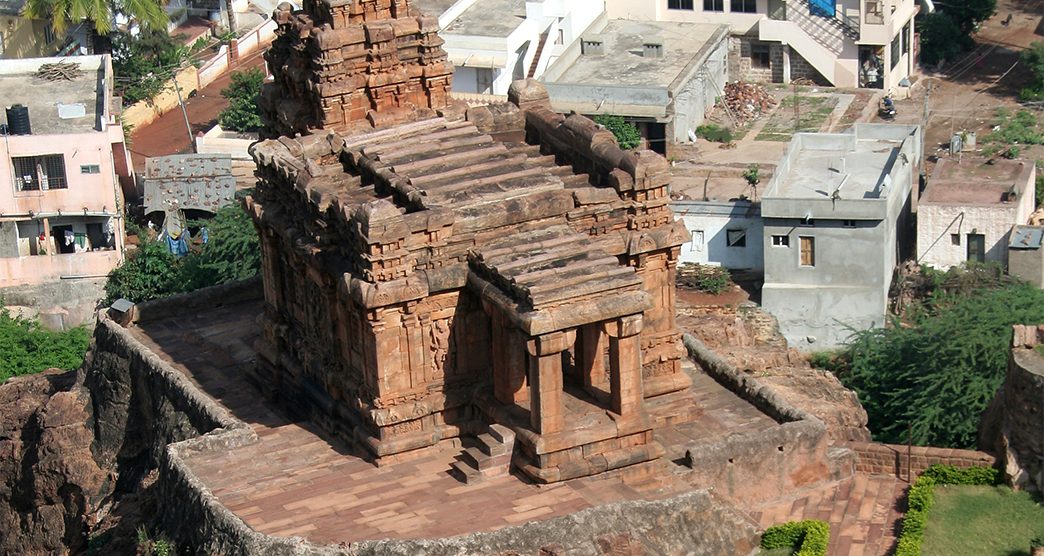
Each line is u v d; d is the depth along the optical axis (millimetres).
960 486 49750
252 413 54500
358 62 53688
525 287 46125
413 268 48375
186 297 61844
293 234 51656
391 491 47812
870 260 79812
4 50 108188
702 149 102438
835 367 76438
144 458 58375
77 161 88688
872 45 110312
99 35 106062
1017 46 117875
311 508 47156
